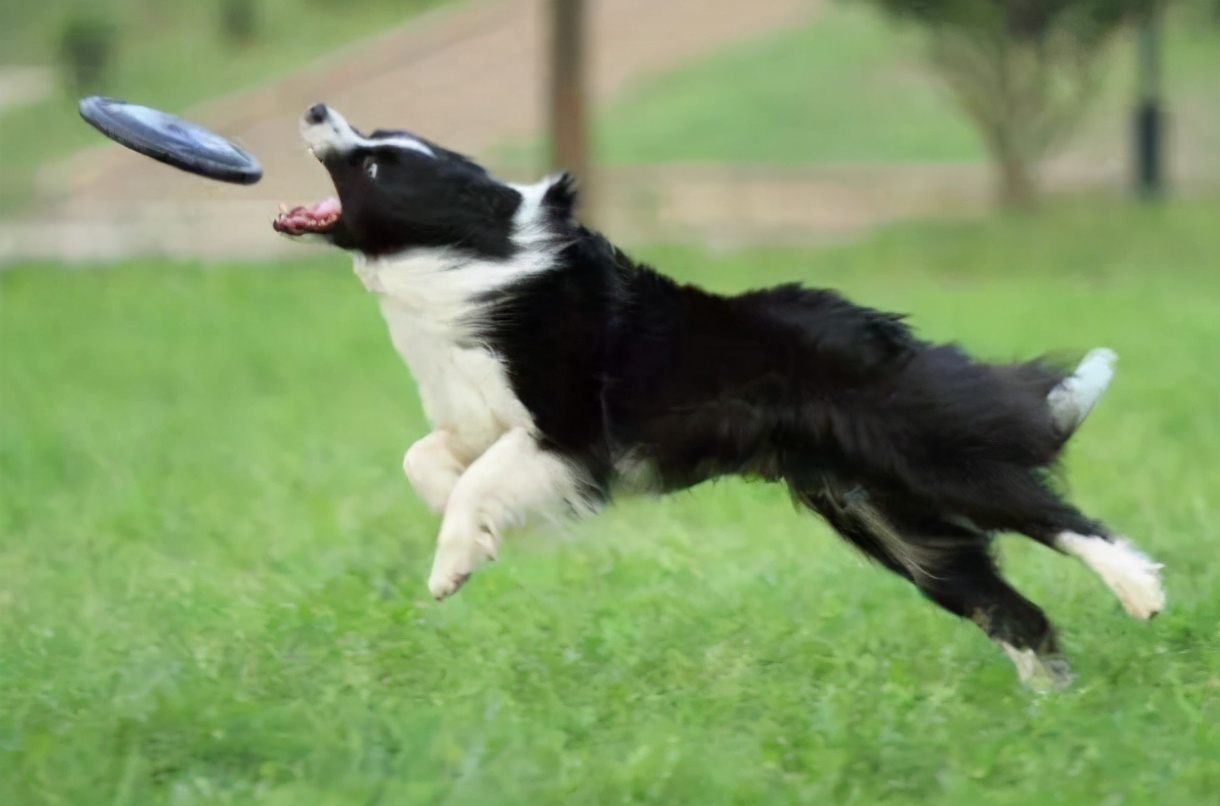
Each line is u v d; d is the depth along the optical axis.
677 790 7.07
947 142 37.53
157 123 8.82
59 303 24.53
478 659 9.02
